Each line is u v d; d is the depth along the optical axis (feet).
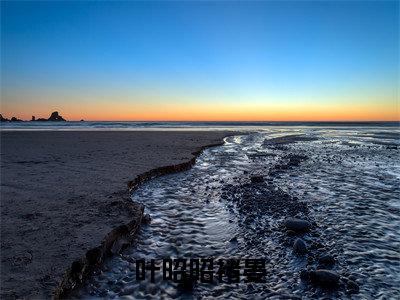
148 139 110.52
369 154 73.31
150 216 28.22
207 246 22.13
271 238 23.20
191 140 108.06
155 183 41.75
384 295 15.85
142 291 16.56
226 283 17.20
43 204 27.17
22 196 29.66
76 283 16.81
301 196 34.76
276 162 61.57
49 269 16.07
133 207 26.71
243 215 28.37
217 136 133.08
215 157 69.51
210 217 28.17
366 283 16.94
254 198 33.71
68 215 24.39
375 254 20.36
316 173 49.11
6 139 104.58
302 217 27.48
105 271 18.52
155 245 22.29
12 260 16.94
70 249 18.37
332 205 31.14
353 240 22.57
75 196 29.86
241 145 99.25
